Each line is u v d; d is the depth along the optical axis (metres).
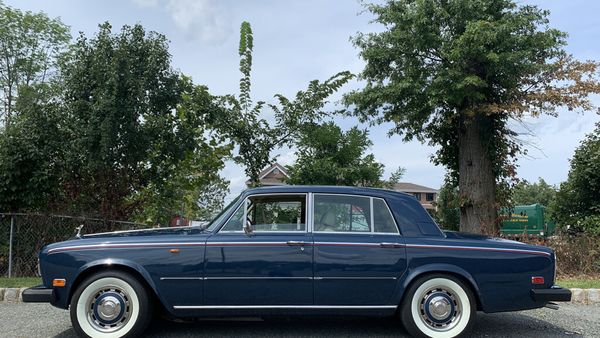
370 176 10.96
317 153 11.39
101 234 5.54
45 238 9.49
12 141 9.77
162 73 11.01
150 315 5.04
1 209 9.82
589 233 11.33
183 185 13.07
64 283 4.94
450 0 11.96
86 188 10.87
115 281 4.97
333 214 5.28
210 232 5.16
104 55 10.37
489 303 5.07
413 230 5.23
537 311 6.76
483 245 5.17
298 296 5.00
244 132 11.65
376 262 5.05
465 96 11.68
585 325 5.98
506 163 12.73
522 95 11.73
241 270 4.98
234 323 5.83
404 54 12.30
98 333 4.88
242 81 11.95
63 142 10.34
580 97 11.16
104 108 9.85
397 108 12.55
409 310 5.05
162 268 4.95
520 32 11.80
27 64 24.95
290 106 11.82
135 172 11.08
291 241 5.04
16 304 7.05
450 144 13.83
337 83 11.91
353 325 5.77
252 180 11.81
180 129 11.31
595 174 13.08
